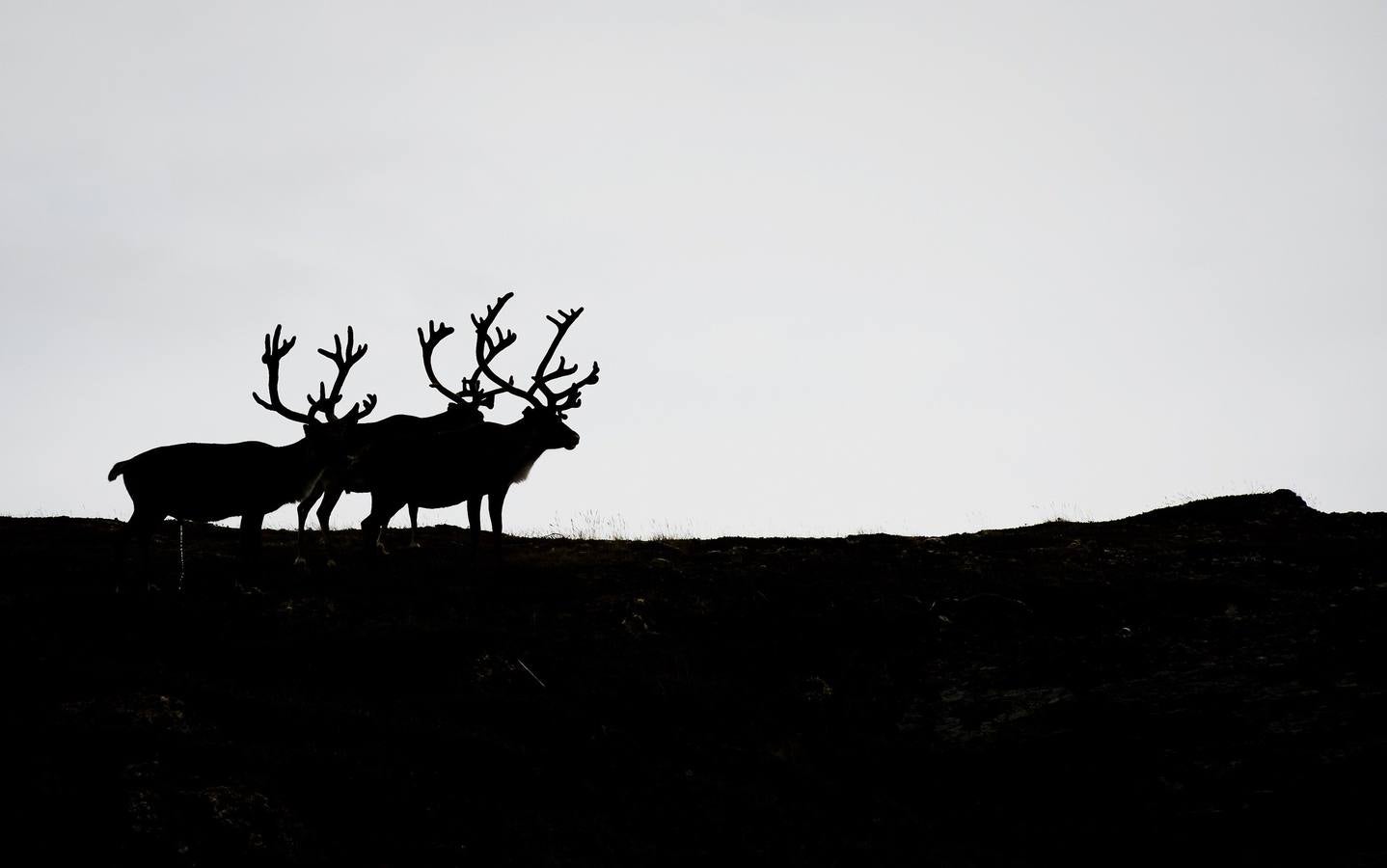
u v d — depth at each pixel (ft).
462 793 79.51
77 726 78.38
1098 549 126.93
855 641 107.14
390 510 122.62
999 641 105.29
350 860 71.51
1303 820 74.90
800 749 91.45
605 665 101.35
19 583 108.78
